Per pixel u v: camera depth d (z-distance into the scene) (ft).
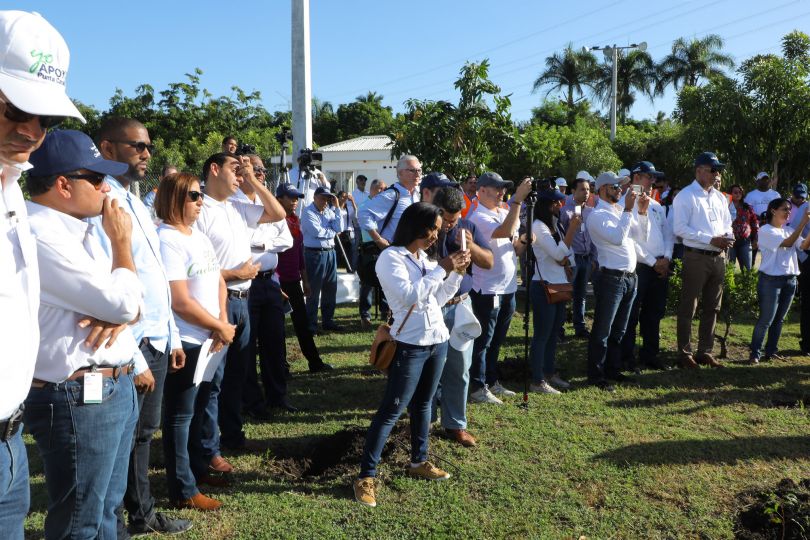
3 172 6.19
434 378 13.42
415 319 12.60
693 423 17.47
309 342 21.93
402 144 32.60
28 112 5.98
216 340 11.78
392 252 12.64
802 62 65.98
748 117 63.62
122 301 7.70
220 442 15.31
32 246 6.40
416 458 13.96
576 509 12.59
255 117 109.29
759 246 24.03
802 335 25.63
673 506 12.77
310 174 29.84
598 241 20.44
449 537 11.39
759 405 19.13
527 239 18.42
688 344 23.31
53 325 7.55
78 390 7.75
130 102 103.55
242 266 14.12
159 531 11.23
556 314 20.38
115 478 8.81
